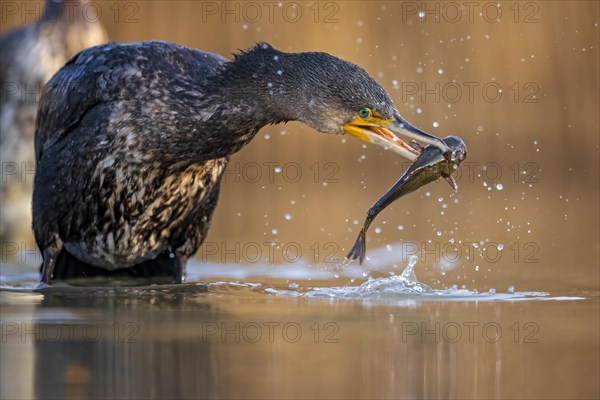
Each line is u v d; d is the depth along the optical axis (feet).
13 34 58.29
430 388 24.63
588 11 72.64
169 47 37.68
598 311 33.19
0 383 24.72
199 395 23.84
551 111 72.59
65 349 28.14
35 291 37.50
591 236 50.98
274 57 36.01
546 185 68.33
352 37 71.20
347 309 33.71
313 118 35.58
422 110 71.41
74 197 38.09
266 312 33.09
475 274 41.11
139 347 28.35
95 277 41.16
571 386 24.76
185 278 40.65
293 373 25.81
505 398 23.84
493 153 71.82
